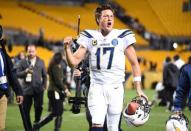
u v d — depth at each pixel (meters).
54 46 79.25
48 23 94.06
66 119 32.56
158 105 43.50
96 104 14.46
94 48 14.64
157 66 84.12
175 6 102.44
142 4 105.06
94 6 105.00
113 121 14.67
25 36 82.75
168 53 86.81
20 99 16.58
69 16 98.88
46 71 25.56
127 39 14.66
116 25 97.19
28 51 24.78
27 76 24.36
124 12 102.00
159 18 101.50
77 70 18.12
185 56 84.81
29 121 23.94
